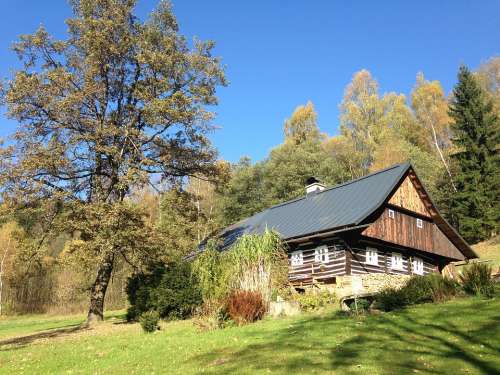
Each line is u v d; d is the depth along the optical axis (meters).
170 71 24.88
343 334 12.90
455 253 34.81
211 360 11.54
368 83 67.62
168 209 27.03
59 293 49.75
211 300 19.97
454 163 52.56
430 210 32.72
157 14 25.61
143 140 24.58
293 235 27.67
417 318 13.71
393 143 56.97
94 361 13.20
